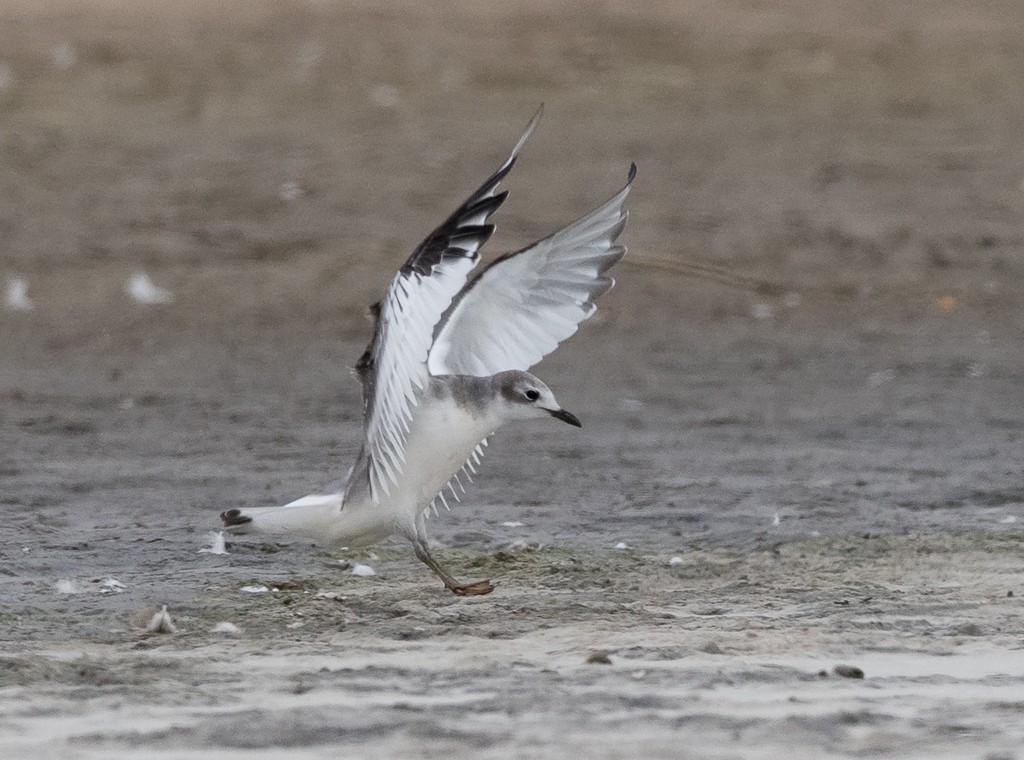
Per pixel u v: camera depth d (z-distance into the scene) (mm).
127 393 18328
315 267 24062
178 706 7312
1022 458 15273
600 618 9219
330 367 19906
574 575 10578
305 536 9305
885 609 9516
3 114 30234
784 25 36281
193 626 9141
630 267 24375
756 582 10344
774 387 18969
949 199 27359
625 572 10703
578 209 26672
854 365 20188
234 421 16875
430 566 9398
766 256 25125
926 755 6547
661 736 6758
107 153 28547
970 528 12172
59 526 12156
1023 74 33938
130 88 31703
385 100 31656
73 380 19031
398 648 8594
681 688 7633
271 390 18547
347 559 11047
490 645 8625
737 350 21016
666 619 9234
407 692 7586
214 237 25172
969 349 21141
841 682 7801
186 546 11414
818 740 6730
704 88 32938
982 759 6484
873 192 27625
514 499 13367
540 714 7094
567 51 34375
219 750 6570
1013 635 8906
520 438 16188
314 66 33219
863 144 29984
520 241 25172
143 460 14938
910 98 32625
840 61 34469
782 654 8430
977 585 10258
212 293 23109
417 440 9047
